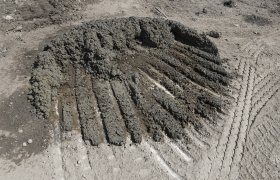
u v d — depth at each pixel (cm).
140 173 1270
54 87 1570
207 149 1353
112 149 1343
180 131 1405
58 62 1656
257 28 1994
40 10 2003
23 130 1412
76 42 1681
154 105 1501
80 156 1320
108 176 1259
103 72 1612
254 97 1562
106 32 1727
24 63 1689
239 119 1465
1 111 1480
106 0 2133
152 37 1762
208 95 1558
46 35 1850
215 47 1744
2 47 1777
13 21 1931
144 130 1418
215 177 1265
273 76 1672
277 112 1500
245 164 1307
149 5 2123
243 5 2189
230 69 1689
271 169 1295
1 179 1248
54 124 1437
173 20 1989
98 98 1524
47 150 1345
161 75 1653
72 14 1997
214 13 2088
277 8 2186
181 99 1538
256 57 1775
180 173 1273
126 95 1547
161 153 1337
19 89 1563
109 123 1417
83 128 1405
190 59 1727
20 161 1308
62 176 1259
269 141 1387
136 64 1697
